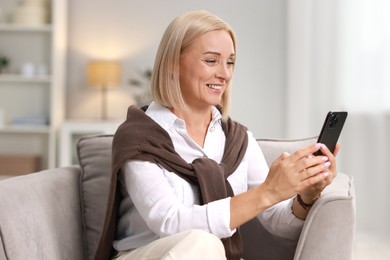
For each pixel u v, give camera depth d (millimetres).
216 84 1840
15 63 5719
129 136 1812
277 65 5766
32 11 5586
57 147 5617
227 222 1648
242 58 5789
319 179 1654
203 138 1950
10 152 5742
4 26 5531
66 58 5867
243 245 2107
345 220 1597
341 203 1597
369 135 5027
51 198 1959
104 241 1841
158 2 5812
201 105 1900
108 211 1815
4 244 1651
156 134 1830
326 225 1600
